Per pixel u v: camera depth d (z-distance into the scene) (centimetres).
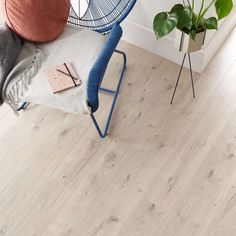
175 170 185
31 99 169
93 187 184
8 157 197
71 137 200
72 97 164
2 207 184
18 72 172
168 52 213
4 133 204
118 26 167
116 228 174
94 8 186
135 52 224
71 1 190
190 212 174
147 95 208
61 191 185
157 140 194
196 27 163
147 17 204
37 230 177
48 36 175
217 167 183
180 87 208
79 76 168
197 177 182
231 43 220
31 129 204
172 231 170
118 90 209
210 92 205
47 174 190
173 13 157
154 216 174
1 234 177
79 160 193
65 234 175
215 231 168
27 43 179
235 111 198
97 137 198
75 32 181
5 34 168
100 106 207
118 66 220
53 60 174
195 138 192
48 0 163
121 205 179
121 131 198
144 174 185
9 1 162
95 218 177
